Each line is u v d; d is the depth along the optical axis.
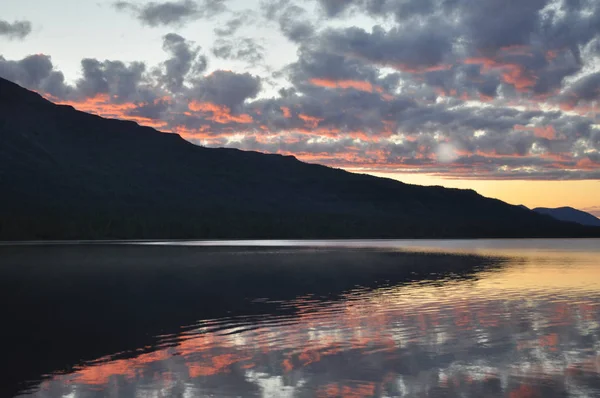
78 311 28.36
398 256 80.88
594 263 63.88
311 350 19.17
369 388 14.97
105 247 116.00
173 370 16.95
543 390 14.60
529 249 114.69
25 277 46.72
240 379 15.92
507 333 21.62
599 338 20.64
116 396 14.62
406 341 20.39
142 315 26.97
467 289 36.62
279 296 33.69
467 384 15.17
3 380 16.11
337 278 45.19
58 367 17.50
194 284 40.94
